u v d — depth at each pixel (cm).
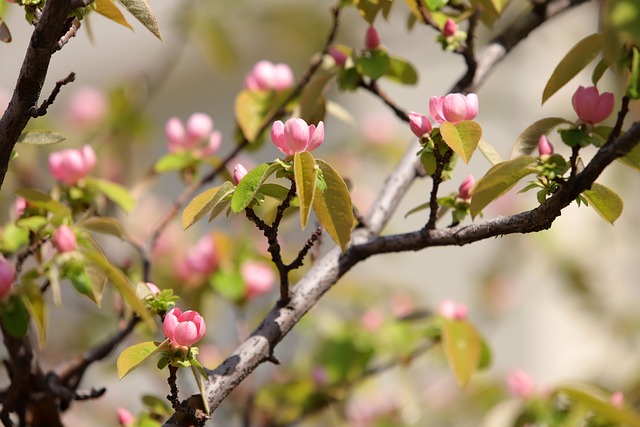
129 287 269
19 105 262
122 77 497
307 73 292
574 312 482
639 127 257
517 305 481
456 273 519
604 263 461
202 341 310
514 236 465
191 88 519
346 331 310
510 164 261
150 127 361
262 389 307
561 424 291
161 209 378
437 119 264
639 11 251
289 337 385
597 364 464
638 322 452
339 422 310
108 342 285
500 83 485
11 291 272
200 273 303
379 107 521
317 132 260
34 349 281
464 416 362
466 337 290
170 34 507
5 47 511
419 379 372
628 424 286
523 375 295
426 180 473
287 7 430
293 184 261
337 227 261
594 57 262
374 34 285
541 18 295
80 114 350
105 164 346
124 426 279
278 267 267
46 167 317
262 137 298
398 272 505
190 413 264
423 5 283
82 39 524
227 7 389
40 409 280
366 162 420
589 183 259
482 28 384
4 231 285
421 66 530
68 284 356
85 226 277
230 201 261
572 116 481
